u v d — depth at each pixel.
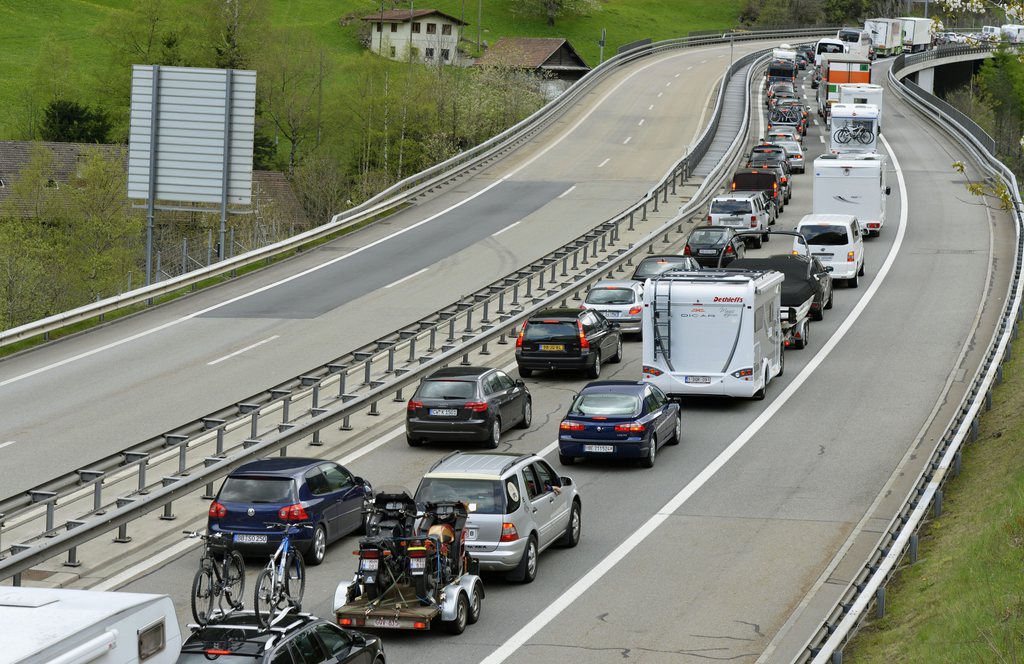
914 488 81.88
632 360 140.25
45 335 149.25
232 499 76.75
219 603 60.16
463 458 75.94
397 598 65.50
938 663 55.09
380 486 93.75
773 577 74.38
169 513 87.62
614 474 98.44
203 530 85.00
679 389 115.81
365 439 109.25
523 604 70.44
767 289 120.75
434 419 103.44
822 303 154.88
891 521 83.62
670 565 77.00
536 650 63.38
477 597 67.94
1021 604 56.72
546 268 170.25
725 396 116.81
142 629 39.75
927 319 152.25
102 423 114.94
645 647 63.72
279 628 50.91
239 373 132.25
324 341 145.12
